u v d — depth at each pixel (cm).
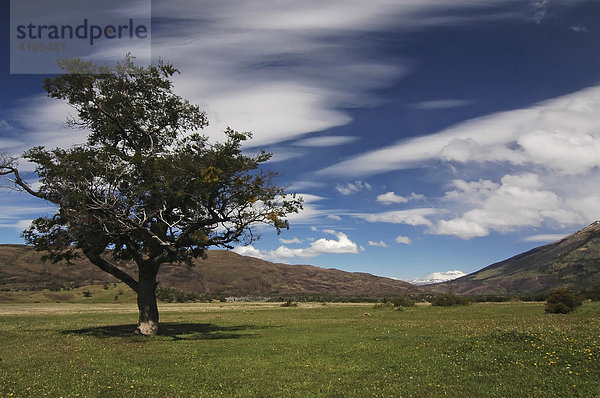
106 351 1988
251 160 2791
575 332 1759
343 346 2025
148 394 1184
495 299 9462
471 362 1460
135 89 3138
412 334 2334
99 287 14150
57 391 1180
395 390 1190
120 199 2719
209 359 1772
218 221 2822
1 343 2302
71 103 3030
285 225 2800
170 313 6081
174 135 3328
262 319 4475
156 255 2923
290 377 1395
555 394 1080
